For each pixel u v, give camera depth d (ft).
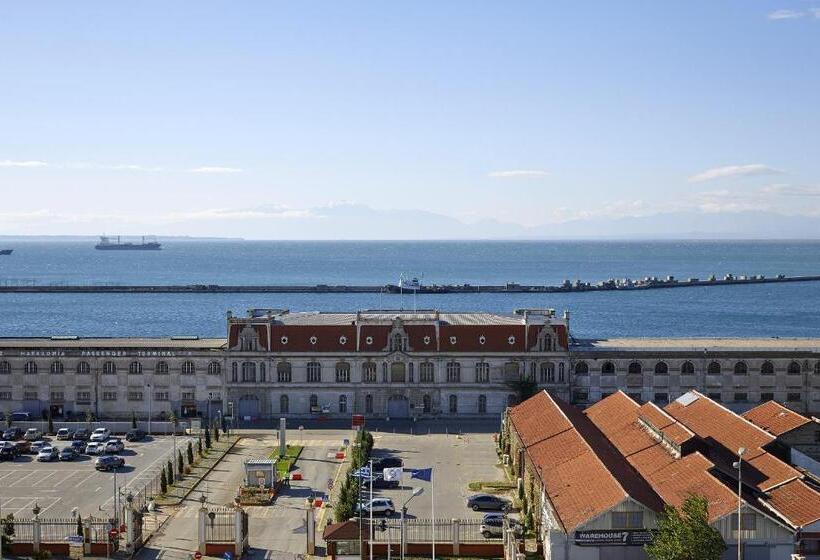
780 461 391.24
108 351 624.18
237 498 433.48
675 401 541.34
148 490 450.30
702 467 373.61
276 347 623.77
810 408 618.44
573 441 418.72
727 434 450.30
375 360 623.36
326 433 580.30
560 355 620.90
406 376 624.18
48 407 625.41
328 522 388.16
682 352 621.31
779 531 330.54
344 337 625.82
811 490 355.15
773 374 620.08
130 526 364.58
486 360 622.54
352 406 625.82
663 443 421.18
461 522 389.39
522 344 622.54
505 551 357.61
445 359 622.54
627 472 378.94
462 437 569.23
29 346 630.74
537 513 390.42
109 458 493.77
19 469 495.41
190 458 501.15
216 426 563.48
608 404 524.11
